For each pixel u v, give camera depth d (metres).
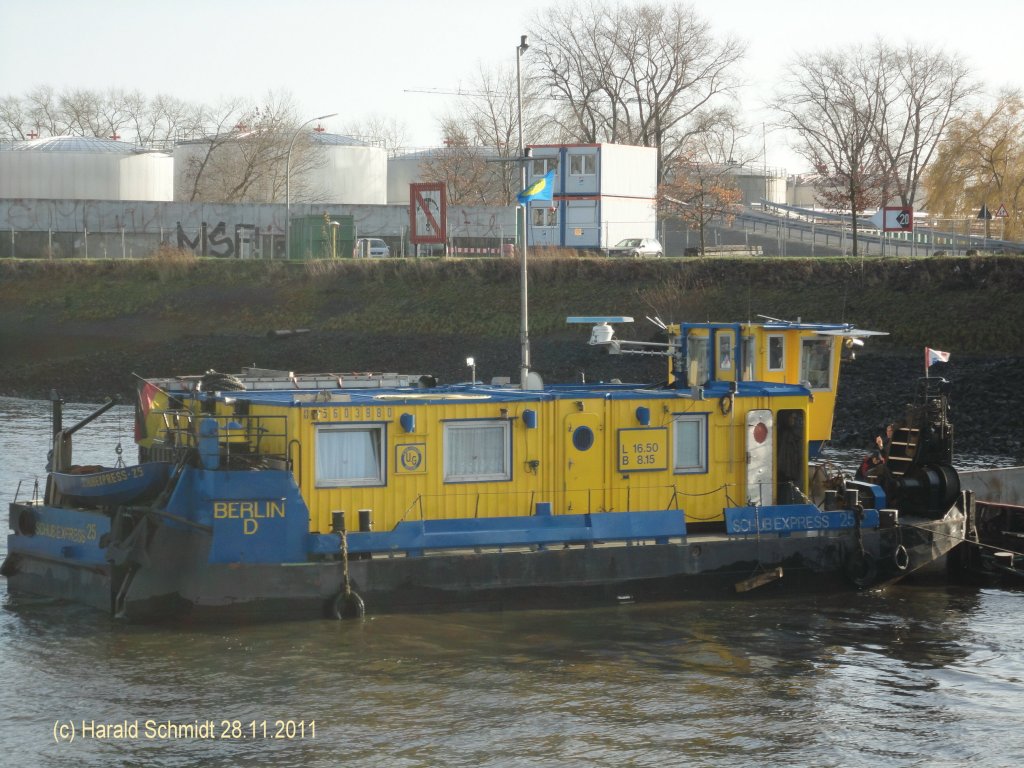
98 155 159.75
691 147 153.50
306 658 26.44
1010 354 72.25
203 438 27.39
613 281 91.44
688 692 25.27
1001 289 77.44
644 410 31.05
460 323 90.75
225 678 25.34
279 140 161.00
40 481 45.66
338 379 35.31
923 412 34.56
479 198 158.75
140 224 129.25
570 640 28.11
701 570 30.70
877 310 79.19
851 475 37.00
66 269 108.69
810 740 23.02
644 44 154.25
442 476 29.67
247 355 91.12
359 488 28.95
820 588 31.92
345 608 28.23
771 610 30.92
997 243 109.88
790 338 34.28
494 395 31.12
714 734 23.22
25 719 23.44
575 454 30.66
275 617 27.89
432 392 32.25
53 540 30.11
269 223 127.06
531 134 162.25
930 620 30.73
